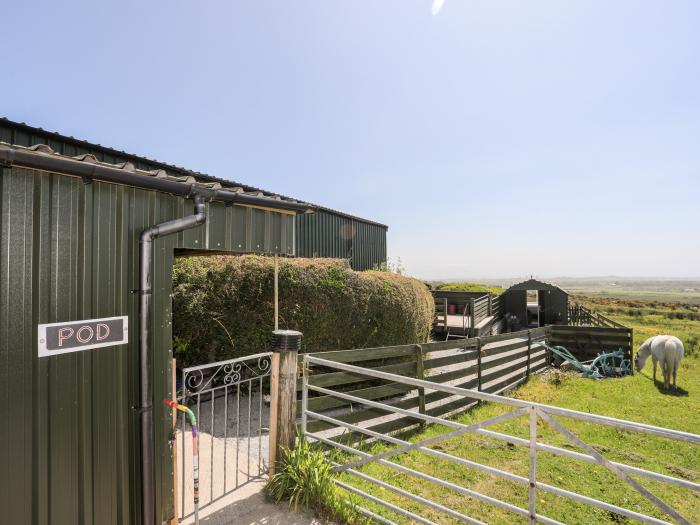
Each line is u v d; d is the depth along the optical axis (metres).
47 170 2.29
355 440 5.54
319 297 7.37
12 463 2.20
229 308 6.97
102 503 2.62
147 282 2.83
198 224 3.11
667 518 3.97
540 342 11.37
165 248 3.05
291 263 7.41
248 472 4.24
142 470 2.80
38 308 2.32
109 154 7.81
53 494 2.37
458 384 7.91
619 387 9.53
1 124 6.31
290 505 3.58
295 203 4.05
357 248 16.94
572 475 4.80
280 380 3.99
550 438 6.07
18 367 2.23
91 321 2.57
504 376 9.51
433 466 4.91
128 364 2.81
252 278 7.02
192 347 7.07
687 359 12.95
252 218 3.77
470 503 4.07
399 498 4.10
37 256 2.32
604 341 11.70
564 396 8.76
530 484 2.75
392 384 6.45
